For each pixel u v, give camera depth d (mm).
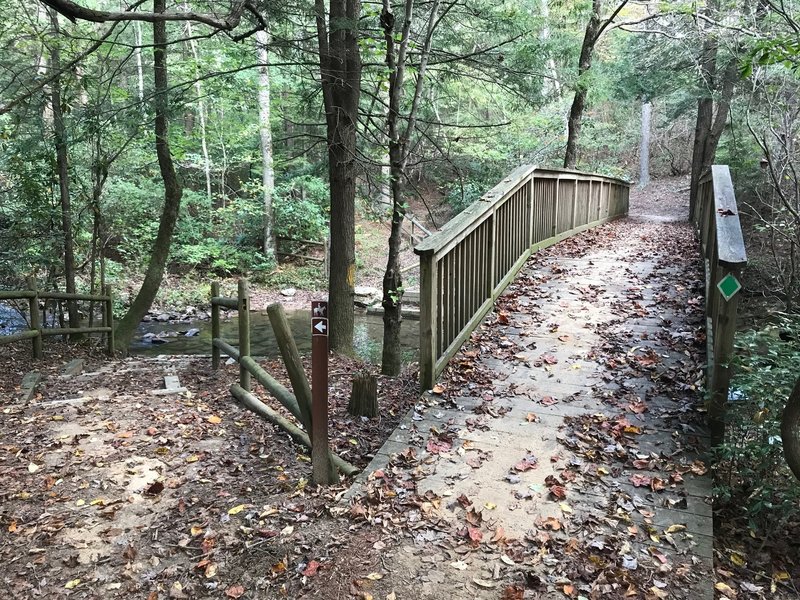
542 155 18891
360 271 17969
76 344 9070
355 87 7020
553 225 9094
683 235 10469
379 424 4656
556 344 5203
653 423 3922
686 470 3422
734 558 3043
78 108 8141
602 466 3496
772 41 4523
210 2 7266
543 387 4484
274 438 4289
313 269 18219
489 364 4910
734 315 3645
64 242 9391
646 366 4680
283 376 6273
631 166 28375
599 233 10875
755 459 3422
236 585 2682
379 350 9695
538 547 2854
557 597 2543
